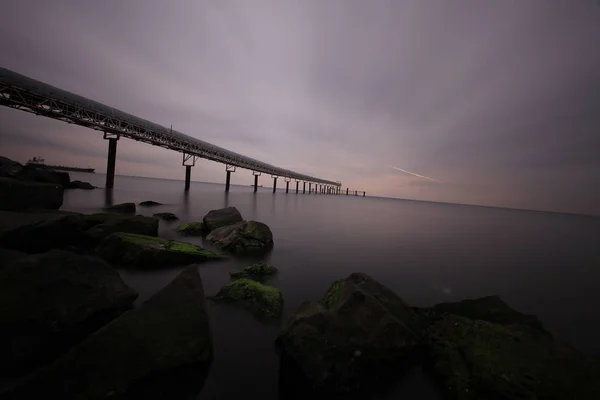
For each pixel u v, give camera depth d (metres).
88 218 10.27
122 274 7.34
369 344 3.95
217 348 4.37
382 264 11.59
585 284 10.52
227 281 7.64
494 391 3.38
